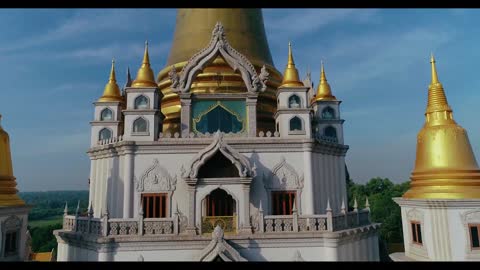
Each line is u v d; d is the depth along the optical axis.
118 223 21.48
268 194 24.94
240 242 21.62
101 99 31.00
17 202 21.92
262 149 25.52
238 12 36.28
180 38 36.41
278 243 21.78
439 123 21.86
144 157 25.16
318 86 34.31
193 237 21.55
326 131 31.84
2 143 22.38
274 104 32.19
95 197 27.17
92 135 29.58
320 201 26.03
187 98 27.30
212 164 24.67
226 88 30.75
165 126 30.25
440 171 20.58
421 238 20.42
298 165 25.48
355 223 24.92
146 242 21.20
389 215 76.69
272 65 37.34
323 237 21.77
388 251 42.69
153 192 24.70
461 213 19.05
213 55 27.73
